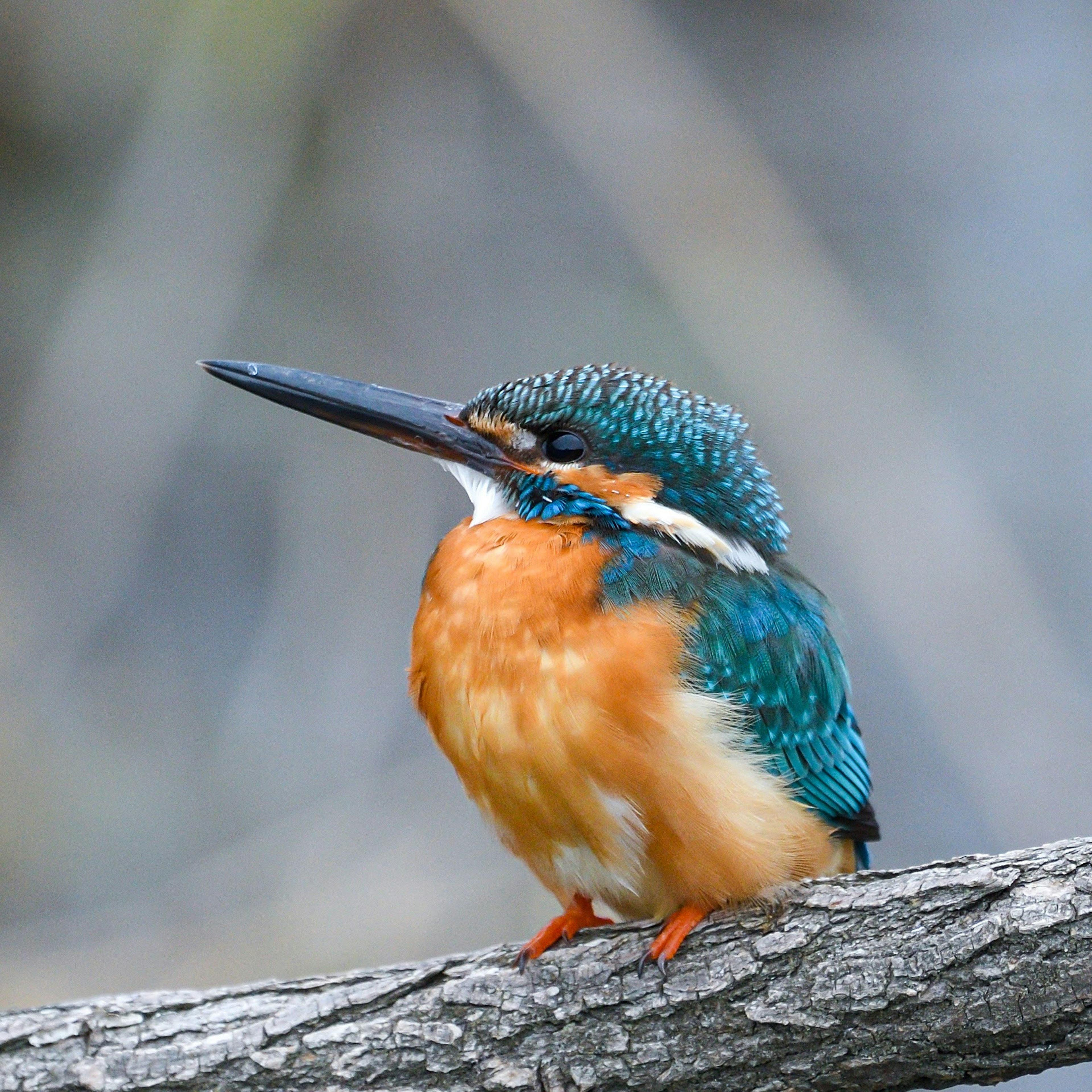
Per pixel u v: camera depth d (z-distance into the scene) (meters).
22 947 11.73
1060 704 12.68
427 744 13.16
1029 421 14.40
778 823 6.23
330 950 11.37
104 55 15.23
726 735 6.31
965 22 15.91
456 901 11.57
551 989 5.90
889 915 5.67
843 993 5.61
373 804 12.41
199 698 13.75
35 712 12.95
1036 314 14.79
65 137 15.41
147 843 12.68
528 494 6.91
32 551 13.73
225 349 14.81
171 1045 5.85
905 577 13.21
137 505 13.99
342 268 15.24
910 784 12.68
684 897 6.18
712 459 7.03
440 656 6.44
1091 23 15.61
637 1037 5.79
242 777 12.99
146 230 14.48
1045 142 15.39
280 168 14.80
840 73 15.81
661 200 14.60
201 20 14.33
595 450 6.89
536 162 15.52
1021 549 13.88
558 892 6.74
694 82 14.91
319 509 13.87
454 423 7.27
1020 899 5.48
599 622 6.21
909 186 15.48
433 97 15.60
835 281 14.34
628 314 14.84
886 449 13.66
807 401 13.82
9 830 12.31
